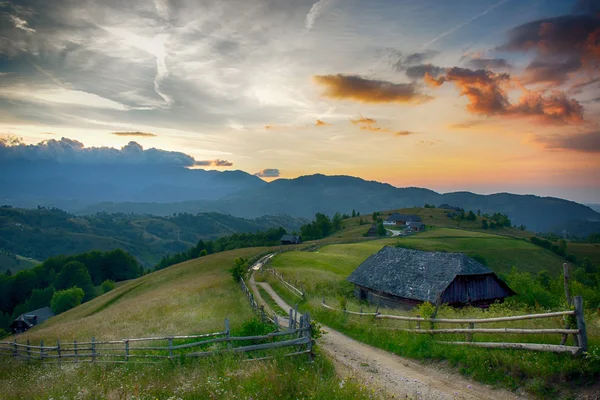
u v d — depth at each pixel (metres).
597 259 126.44
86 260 129.88
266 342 14.69
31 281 117.44
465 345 12.84
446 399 10.02
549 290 40.50
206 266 71.12
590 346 9.67
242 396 9.17
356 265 68.00
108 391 11.79
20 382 16.38
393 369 13.00
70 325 40.56
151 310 36.69
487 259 102.81
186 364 14.41
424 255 39.03
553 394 9.02
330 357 14.55
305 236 167.00
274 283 44.44
